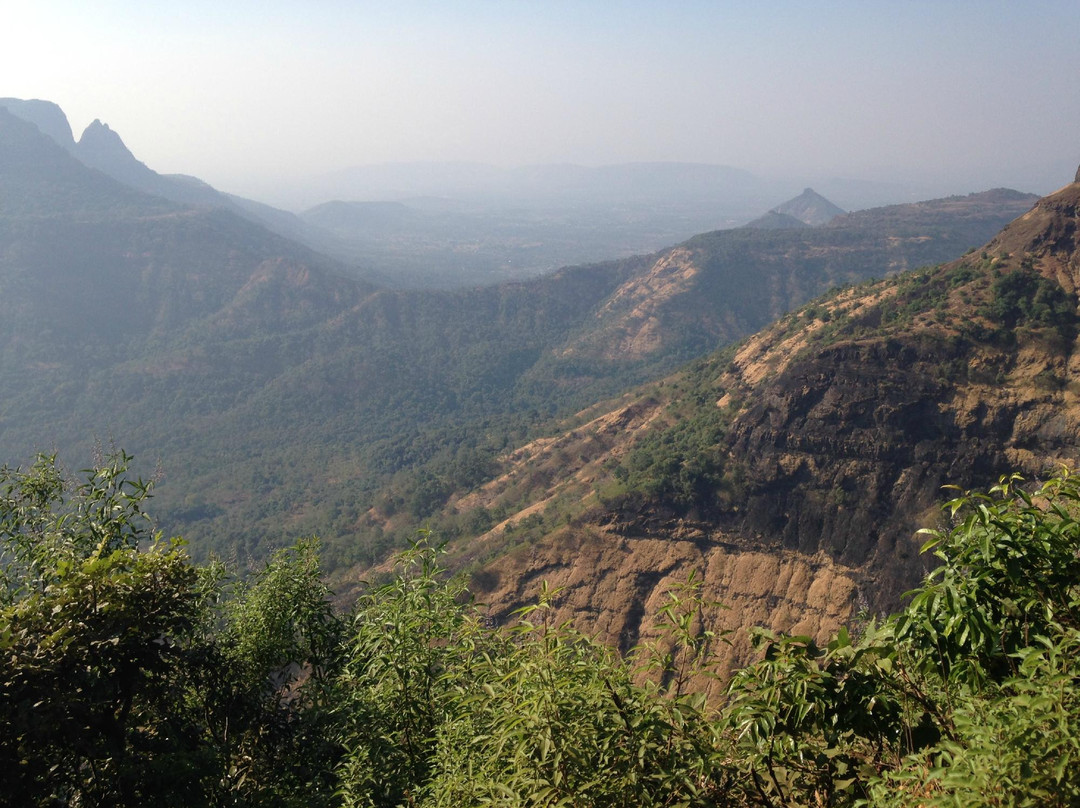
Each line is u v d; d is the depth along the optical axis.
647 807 4.62
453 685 7.94
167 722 7.92
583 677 5.14
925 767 4.32
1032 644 4.89
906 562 55.19
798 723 5.08
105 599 7.20
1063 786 3.55
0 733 6.42
